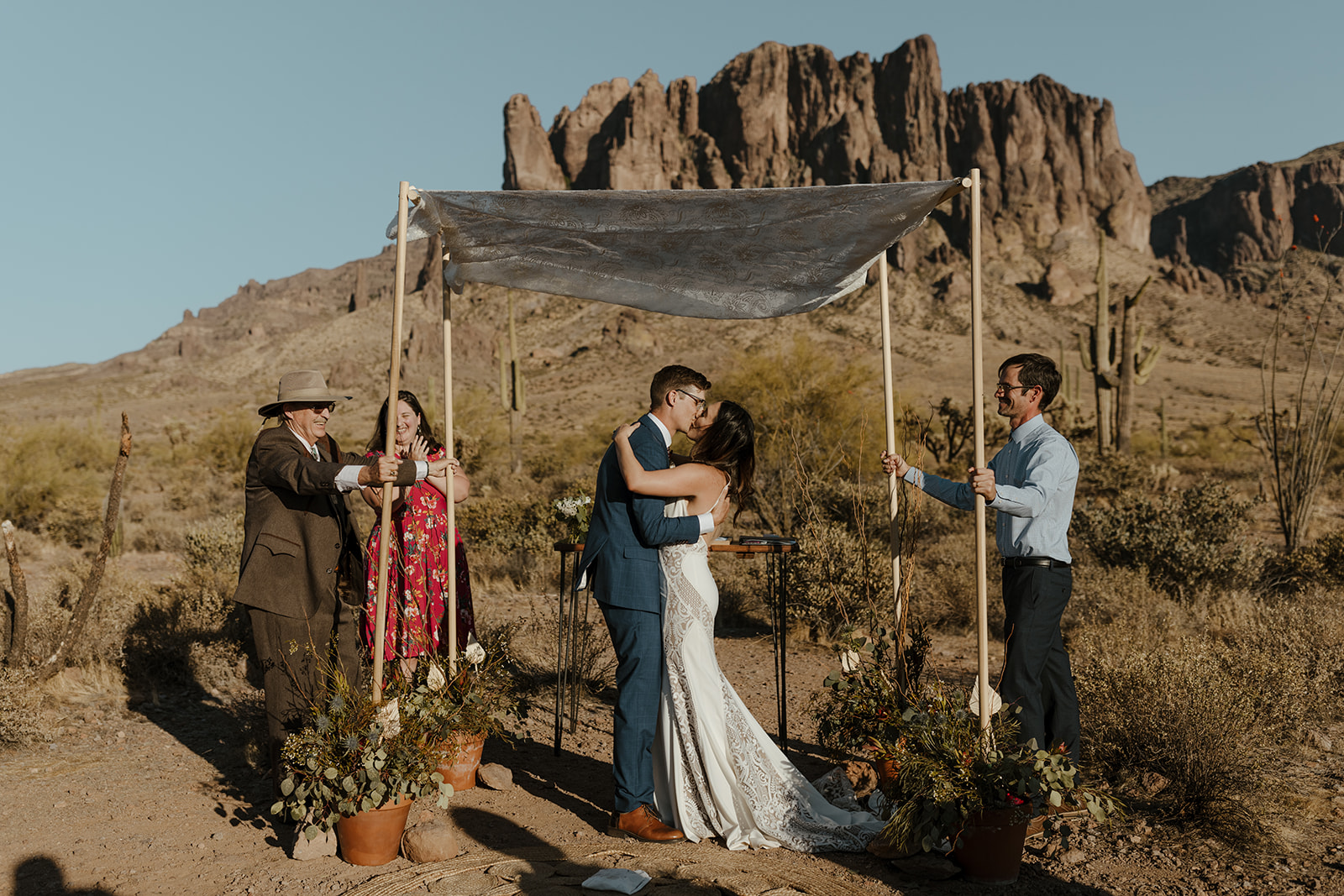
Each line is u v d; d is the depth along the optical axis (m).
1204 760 3.80
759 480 12.27
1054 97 154.38
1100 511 10.56
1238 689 4.48
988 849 3.13
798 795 3.51
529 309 133.00
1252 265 143.00
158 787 4.18
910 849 3.19
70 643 5.67
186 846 3.46
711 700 3.49
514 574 11.42
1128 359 20.27
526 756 4.67
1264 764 4.18
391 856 3.31
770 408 18.45
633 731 3.55
